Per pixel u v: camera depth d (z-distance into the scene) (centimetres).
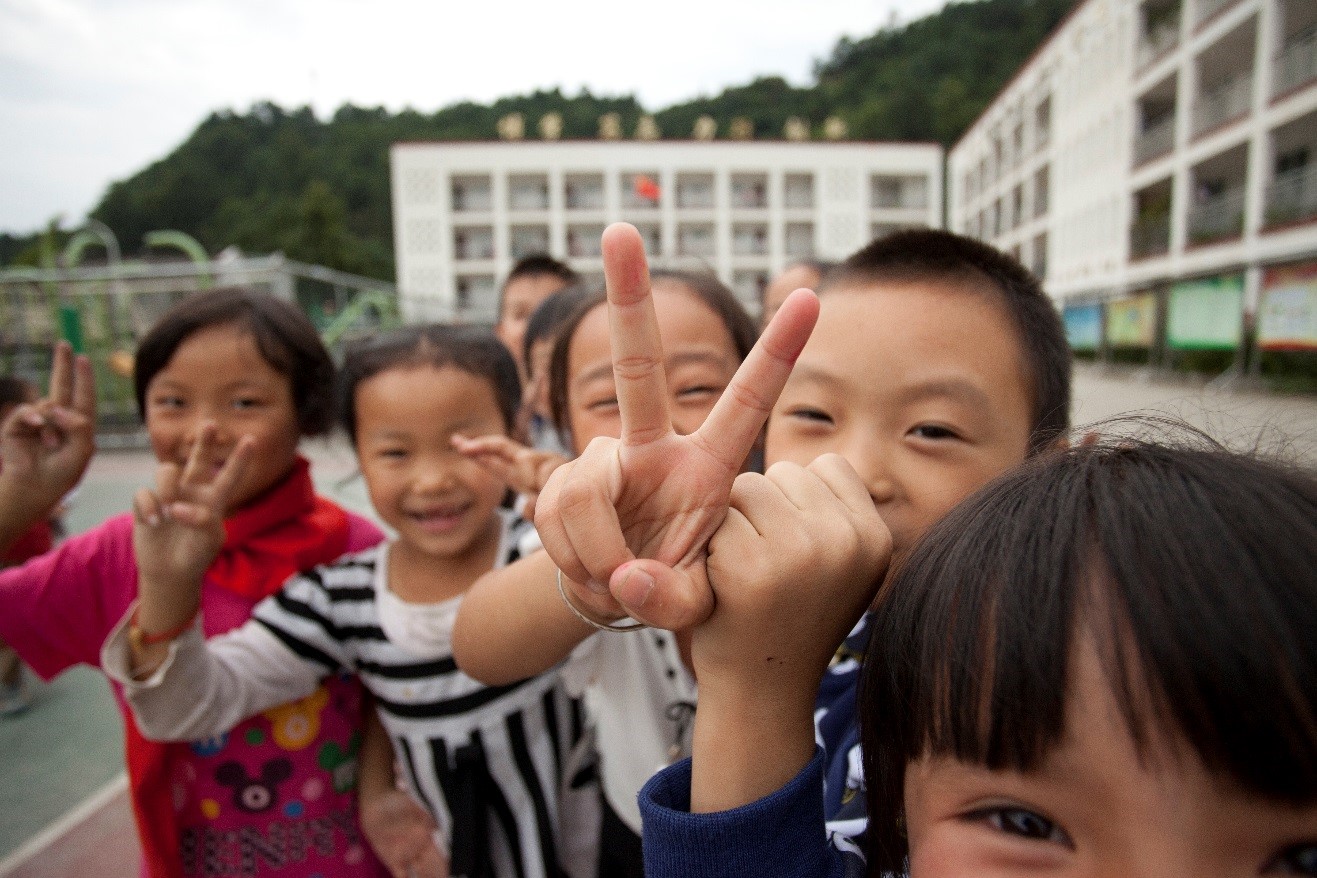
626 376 64
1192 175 1764
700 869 63
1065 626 52
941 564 62
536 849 134
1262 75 1490
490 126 6475
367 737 153
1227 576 49
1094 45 2250
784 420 109
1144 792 48
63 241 3369
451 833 129
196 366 145
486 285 3697
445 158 3572
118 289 1098
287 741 142
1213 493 54
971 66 5459
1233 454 60
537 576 102
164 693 119
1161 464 58
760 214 3766
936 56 5612
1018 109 2969
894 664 64
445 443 141
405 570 146
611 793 136
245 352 147
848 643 106
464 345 149
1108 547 53
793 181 3816
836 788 97
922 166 3772
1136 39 2003
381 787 150
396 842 142
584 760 147
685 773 72
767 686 65
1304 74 1397
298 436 159
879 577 67
